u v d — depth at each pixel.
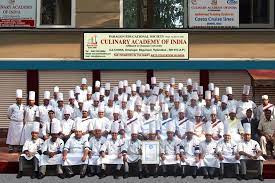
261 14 19.09
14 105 16.42
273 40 18.81
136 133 13.73
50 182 12.82
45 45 18.72
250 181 13.20
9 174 14.12
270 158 15.12
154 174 13.59
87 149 13.60
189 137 13.82
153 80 17.66
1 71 18.73
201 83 18.84
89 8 18.89
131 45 18.67
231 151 13.58
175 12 19.12
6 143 16.61
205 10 18.72
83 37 18.70
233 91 18.89
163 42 18.69
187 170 13.70
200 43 18.75
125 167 13.53
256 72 18.39
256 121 15.52
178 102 15.50
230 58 18.80
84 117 14.72
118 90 16.95
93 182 12.82
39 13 18.81
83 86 16.89
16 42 18.67
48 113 15.36
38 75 18.80
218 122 14.52
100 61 18.70
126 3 19.09
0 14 18.64
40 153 13.66
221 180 13.26
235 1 18.69
